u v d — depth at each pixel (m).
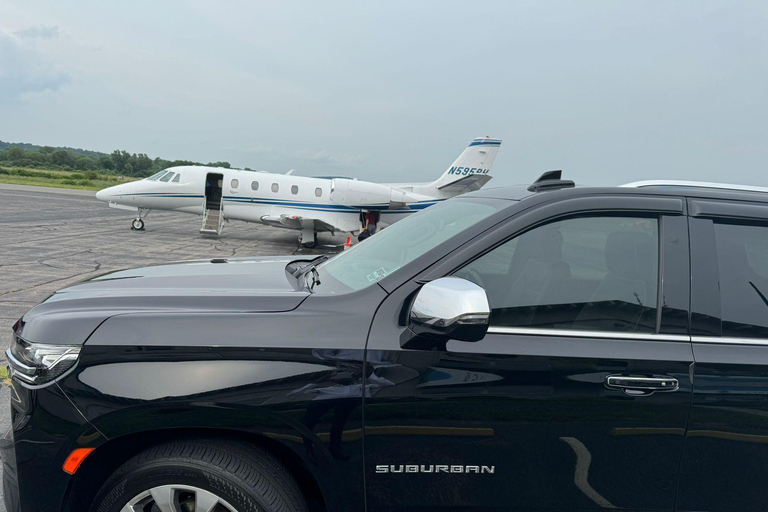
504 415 1.77
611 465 1.80
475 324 1.67
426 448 1.77
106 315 1.85
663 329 1.88
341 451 1.76
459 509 1.81
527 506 1.81
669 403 1.79
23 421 1.75
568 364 1.79
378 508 1.80
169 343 1.75
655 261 1.96
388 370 1.77
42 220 19.69
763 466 1.81
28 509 1.74
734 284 1.93
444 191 25.19
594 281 1.96
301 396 1.73
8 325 5.81
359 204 19.61
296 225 18.70
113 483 1.74
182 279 2.41
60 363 1.74
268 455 1.81
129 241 15.58
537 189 2.19
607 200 2.00
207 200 19.98
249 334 1.79
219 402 1.70
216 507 1.78
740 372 1.81
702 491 1.82
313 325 1.82
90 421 1.69
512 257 1.97
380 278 2.00
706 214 2.00
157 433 1.80
